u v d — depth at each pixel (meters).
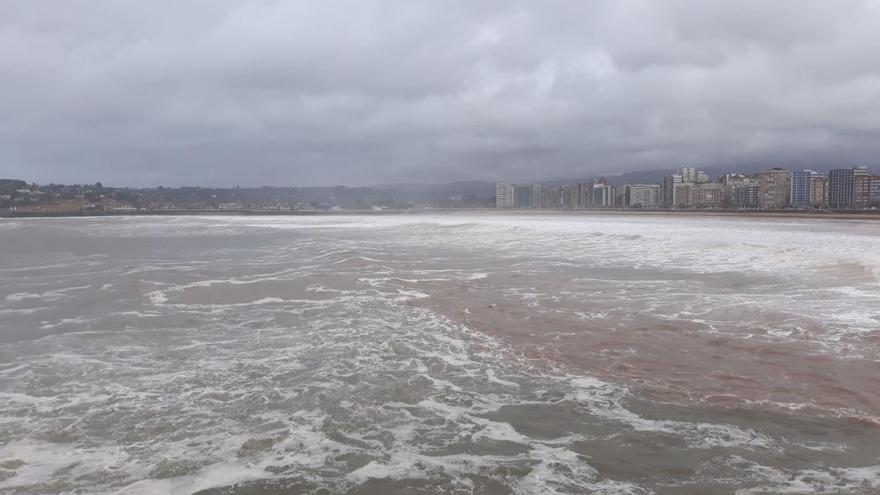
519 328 8.98
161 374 6.61
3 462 4.33
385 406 5.53
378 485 3.96
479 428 4.99
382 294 12.29
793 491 3.82
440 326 9.13
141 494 3.84
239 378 6.43
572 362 7.06
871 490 3.82
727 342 7.88
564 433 4.87
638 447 4.56
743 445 4.57
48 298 12.12
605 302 11.09
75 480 4.04
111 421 5.16
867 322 8.90
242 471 4.18
